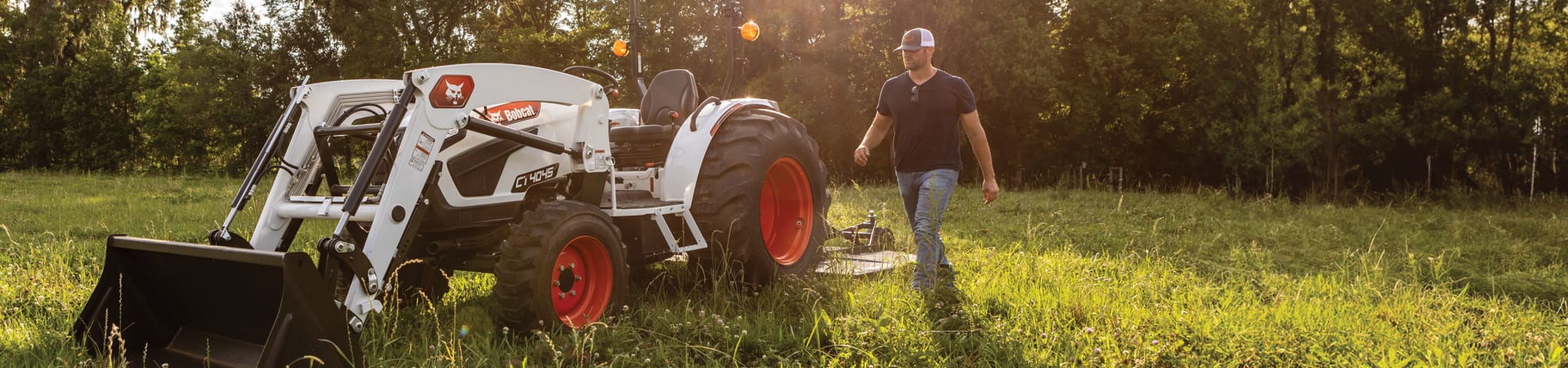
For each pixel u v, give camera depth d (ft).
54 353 9.89
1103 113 68.23
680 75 16.01
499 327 10.73
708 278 14.20
